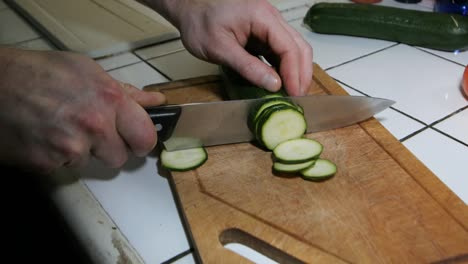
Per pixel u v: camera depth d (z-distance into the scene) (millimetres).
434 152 384
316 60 549
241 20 416
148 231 321
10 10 707
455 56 547
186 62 551
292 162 353
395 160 364
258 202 330
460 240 297
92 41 577
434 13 555
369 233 304
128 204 344
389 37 582
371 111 408
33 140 296
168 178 365
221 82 482
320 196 335
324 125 405
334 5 598
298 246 297
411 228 306
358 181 346
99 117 294
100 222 323
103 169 375
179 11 441
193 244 304
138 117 312
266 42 432
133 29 613
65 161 309
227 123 386
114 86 302
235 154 382
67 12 661
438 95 465
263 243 301
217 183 349
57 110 286
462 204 319
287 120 375
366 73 514
